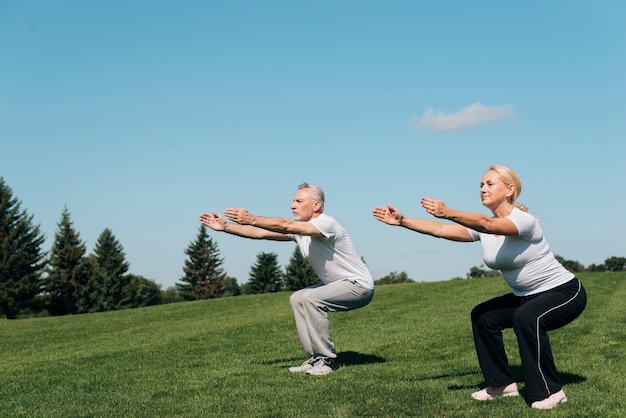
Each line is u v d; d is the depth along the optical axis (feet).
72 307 234.58
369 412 17.24
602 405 17.04
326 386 20.88
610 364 23.68
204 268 297.74
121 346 41.63
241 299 86.63
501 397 18.43
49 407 20.01
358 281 23.94
